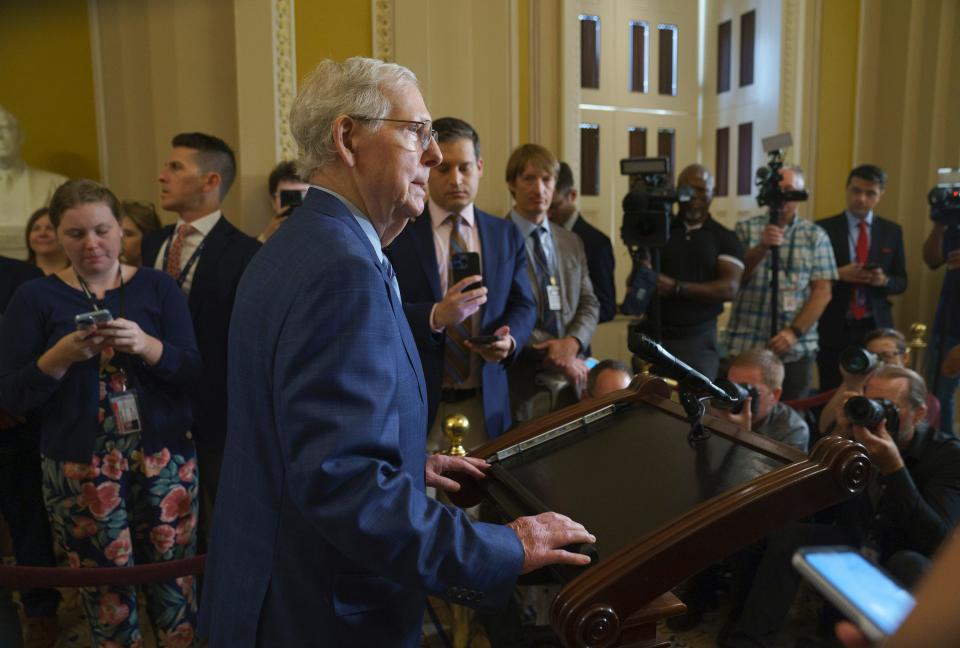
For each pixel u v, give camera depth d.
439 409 2.51
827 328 4.17
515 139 4.00
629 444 1.36
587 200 5.05
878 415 1.97
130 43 3.46
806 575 0.50
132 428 2.07
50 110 3.37
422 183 1.21
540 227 2.91
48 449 2.11
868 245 4.15
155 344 2.12
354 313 1.02
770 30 4.89
